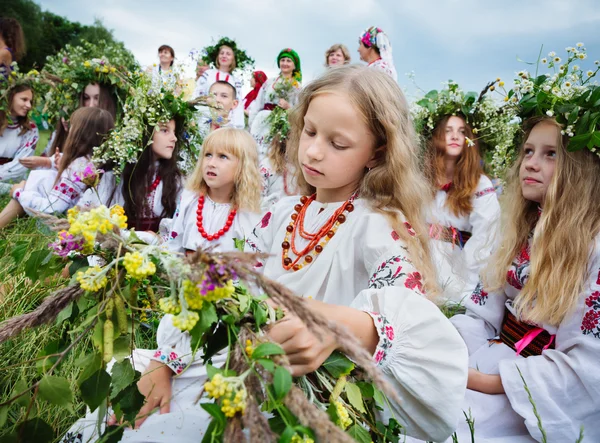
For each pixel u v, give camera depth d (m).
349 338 0.83
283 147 4.29
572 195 1.80
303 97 1.81
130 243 1.12
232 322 1.05
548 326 1.82
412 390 1.28
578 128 1.78
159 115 3.67
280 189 4.13
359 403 1.17
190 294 0.95
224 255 0.91
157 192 3.83
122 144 3.55
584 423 1.65
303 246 1.73
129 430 1.41
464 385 1.29
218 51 8.02
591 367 1.64
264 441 0.86
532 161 1.91
